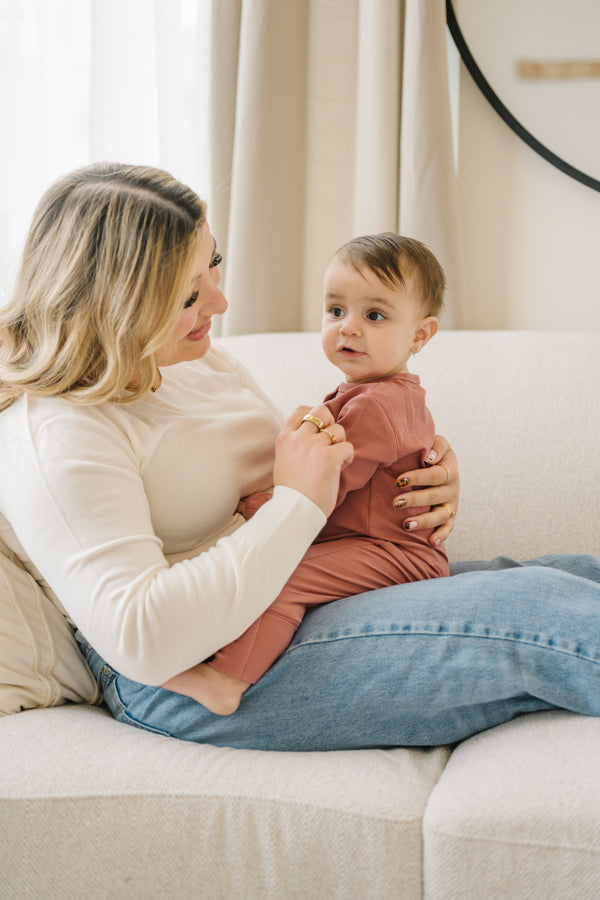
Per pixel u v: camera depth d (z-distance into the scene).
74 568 0.91
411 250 1.13
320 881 0.87
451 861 0.83
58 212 1.01
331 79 1.86
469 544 1.51
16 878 0.92
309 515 0.97
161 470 1.04
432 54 1.73
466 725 1.00
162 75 1.88
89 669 1.17
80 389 1.00
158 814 0.90
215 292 1.06
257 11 1.78
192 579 0.91
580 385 1.56
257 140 1.82
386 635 0.97
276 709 0.99
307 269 1.92
